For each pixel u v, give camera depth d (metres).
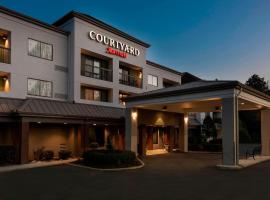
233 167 15.77
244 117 50.53
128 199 9.41
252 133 49.31
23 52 20.66
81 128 21.52
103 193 10.23
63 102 22.23
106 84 26.16
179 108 25.81
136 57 29.88
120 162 17.11
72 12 23.16
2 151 17.23
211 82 19.58
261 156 23.08
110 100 26.75
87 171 15.44
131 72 30.95
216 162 19.52
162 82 34.41
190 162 19.55
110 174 14.48
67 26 24.06
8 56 19.92
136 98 21.81
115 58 27.27
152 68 32.91
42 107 19.67
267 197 9.67
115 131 26.28
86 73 25.34
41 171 15.40
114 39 27.19
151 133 28.97
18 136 17.81
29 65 20.95
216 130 36.75
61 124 22.58
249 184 11.86
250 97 18.80
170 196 9.80
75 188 11.09
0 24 19.45
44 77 21.88
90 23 24.83
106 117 23.09
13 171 15.38
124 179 13.07
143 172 15.16
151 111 25.05
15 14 20.19
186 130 28.64
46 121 19.00
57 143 22.19
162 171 15.49
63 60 23.41
